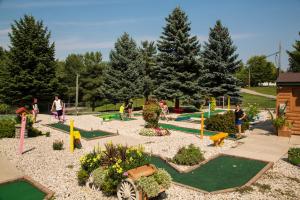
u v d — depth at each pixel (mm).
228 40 40688
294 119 17719
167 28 32438
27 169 9781
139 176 7207
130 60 37281
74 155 11719
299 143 15094
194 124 21562
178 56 31562
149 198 7453
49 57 31203
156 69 32344
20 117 15297
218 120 18344
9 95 29266
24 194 7750
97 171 8023
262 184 8953
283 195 8133
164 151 12875
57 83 30844
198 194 8016
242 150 13312
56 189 8156
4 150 12211
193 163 10727
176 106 32156
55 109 23969
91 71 44719
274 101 49969
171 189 8320
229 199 7723
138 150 8320
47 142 14078
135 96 36812
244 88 86000
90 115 26906
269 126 21047
